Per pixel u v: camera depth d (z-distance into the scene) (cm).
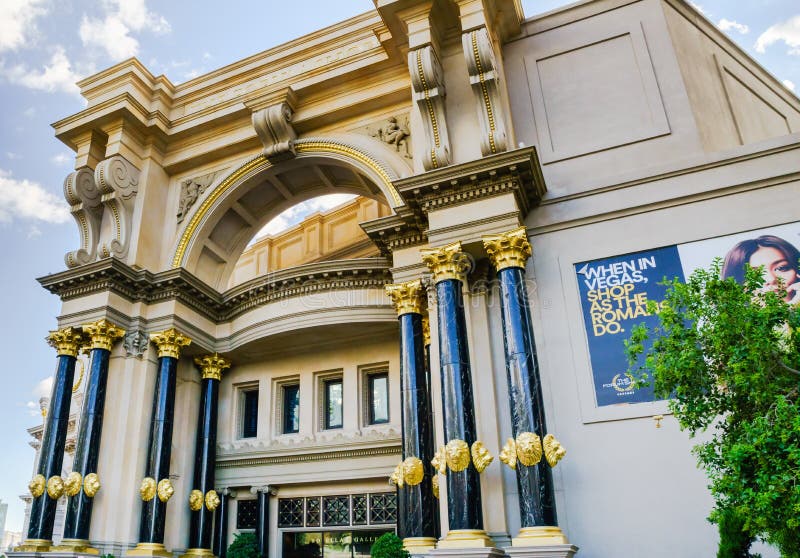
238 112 1995
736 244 1325
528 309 1333
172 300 1894
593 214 1454
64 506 2016
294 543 1853
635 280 1370
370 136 1839
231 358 2069
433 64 1536
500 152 1438
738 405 878
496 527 1237
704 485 1179
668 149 1485
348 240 2342
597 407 1298
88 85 2092
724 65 1827
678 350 938
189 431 1934
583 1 1725
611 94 1594
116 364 1833
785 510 747
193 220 2014
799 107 2194
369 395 1931
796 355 835
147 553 1620
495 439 1309
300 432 1931
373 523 1770
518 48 1748
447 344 1326
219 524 1903
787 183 1337
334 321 1789
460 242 1399
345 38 1973
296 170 2020
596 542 1205
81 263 1900
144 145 2092
